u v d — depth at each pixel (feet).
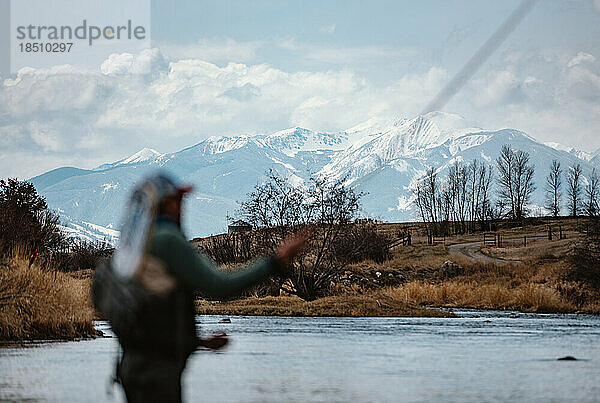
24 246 148.46
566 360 95.66
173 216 45.16
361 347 112.68
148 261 43.91
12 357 95.14
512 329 154.30
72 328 126.21
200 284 43.68
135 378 43.96
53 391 68.39
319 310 204.95
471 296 285.84
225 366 88.99
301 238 44.01
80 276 253.44
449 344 117.91
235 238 287.28
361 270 367.86
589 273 291.99
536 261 481.05
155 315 43.65
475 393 68.80
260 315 202.28
